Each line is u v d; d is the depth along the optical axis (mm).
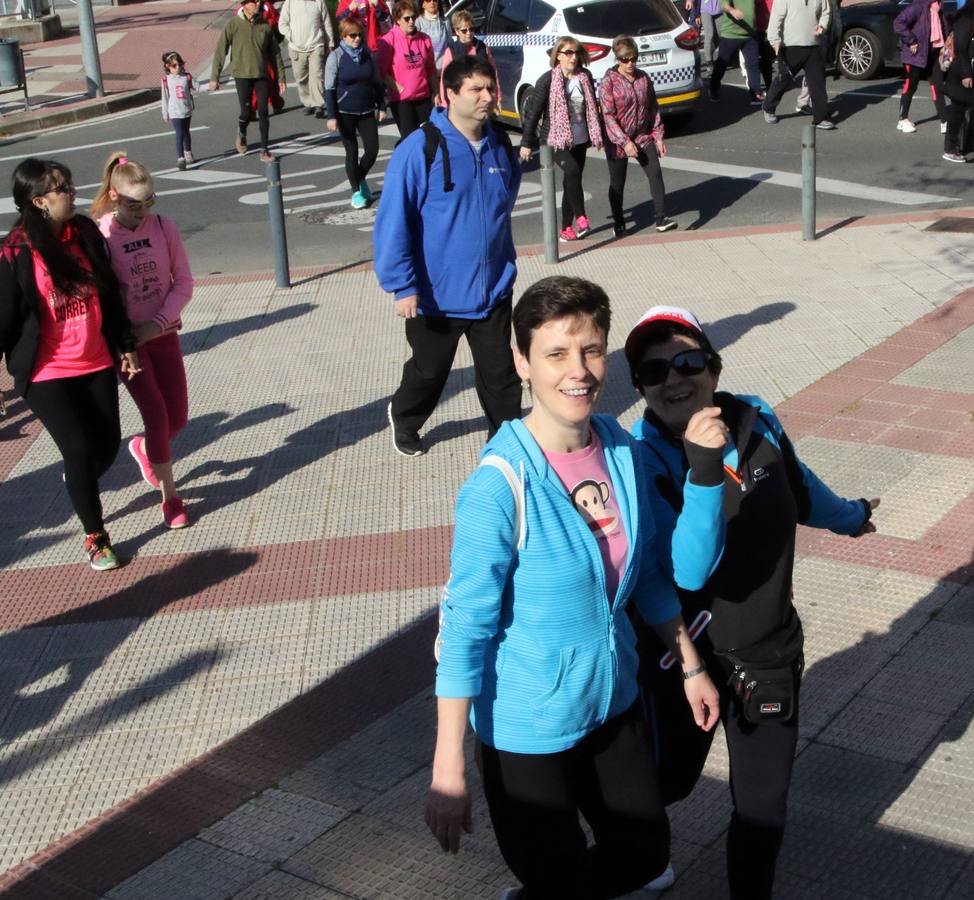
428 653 5160
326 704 4855
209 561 6129
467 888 3760
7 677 5223
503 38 15852
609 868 3057
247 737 4680
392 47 13562
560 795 2895
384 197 6398
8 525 6707
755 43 16625
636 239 11203
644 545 2926
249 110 16047
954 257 9781
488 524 2695
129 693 5039
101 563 6082
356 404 7980
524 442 2762
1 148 18000
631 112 10984
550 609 2770
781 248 10430
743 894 3215
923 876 3641
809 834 3840
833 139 14586
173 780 4445
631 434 3217
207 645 5352
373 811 4172
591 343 2707
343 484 6879
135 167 5930
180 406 6484
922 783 4043
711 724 3096
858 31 17516
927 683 4570
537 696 2814
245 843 4055
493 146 6406
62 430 5844
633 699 2996
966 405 7008
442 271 6492
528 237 11688
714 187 12914
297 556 6105
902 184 12469
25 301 5590
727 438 2889
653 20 15125
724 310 9031
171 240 6211
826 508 3439
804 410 7141
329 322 9609
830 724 4379
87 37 20875
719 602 3098
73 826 4258
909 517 5812
